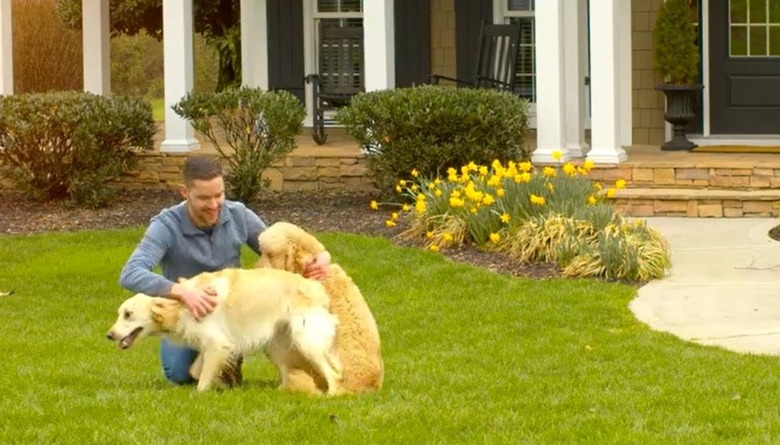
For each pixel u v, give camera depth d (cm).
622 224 1119
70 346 905
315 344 660
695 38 1527
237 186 1393
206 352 661
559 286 1030
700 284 1021
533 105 1741
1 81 1588
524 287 1035
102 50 1777
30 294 1080
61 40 2552
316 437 623
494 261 1123
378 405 671
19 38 2495
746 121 1551
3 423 662
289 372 688
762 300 962
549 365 809
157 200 1459
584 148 1497
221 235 704
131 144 1445
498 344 870
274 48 1822
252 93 1382
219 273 664
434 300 1009
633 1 1570
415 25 1762
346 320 685
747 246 1148
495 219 1160
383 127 1327
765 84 1542
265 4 1819
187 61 1512
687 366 789
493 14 1736
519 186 1170
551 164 1386
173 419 650
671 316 930
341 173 1477
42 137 1391
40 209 1424
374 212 1348
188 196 688
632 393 727
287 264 680
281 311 660
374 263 1129
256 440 619
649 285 1026
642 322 917
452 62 1761
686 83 1495
